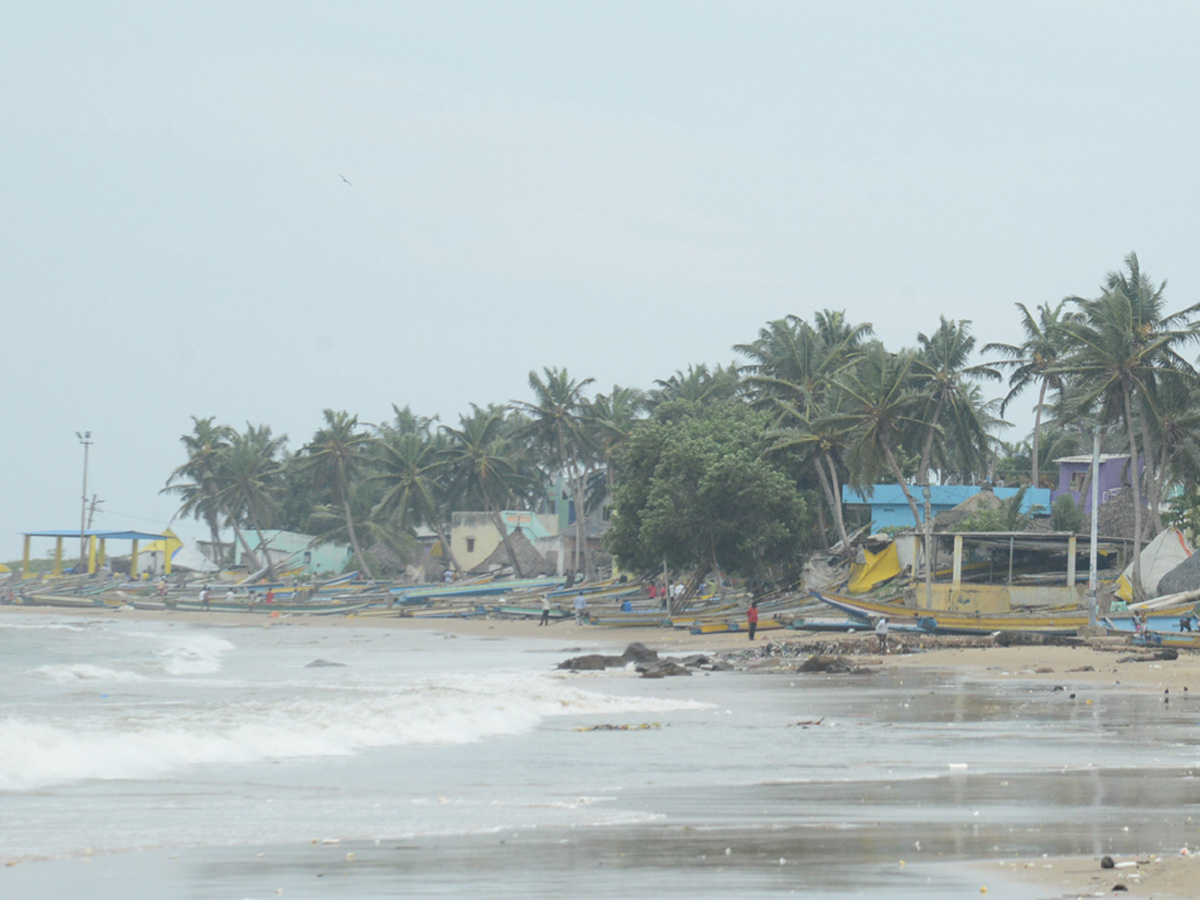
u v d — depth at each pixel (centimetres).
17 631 12169
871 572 10231
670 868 1672
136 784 2584
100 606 18350
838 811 2188
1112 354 9531
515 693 4922
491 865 1705
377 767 2886
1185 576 8412
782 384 12800
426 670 6969
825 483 11906
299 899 1503
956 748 3234
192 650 8944
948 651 7731
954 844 1841
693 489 11362
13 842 1903
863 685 5584
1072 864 1683
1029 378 13325
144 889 1565
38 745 2916
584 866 1694
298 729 3481
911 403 11838
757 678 6106
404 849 1828
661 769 2841
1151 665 6469
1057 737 3497
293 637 11719
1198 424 9888
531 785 2584
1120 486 13112
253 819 2127
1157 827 1995
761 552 11288
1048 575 9650
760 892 1521
